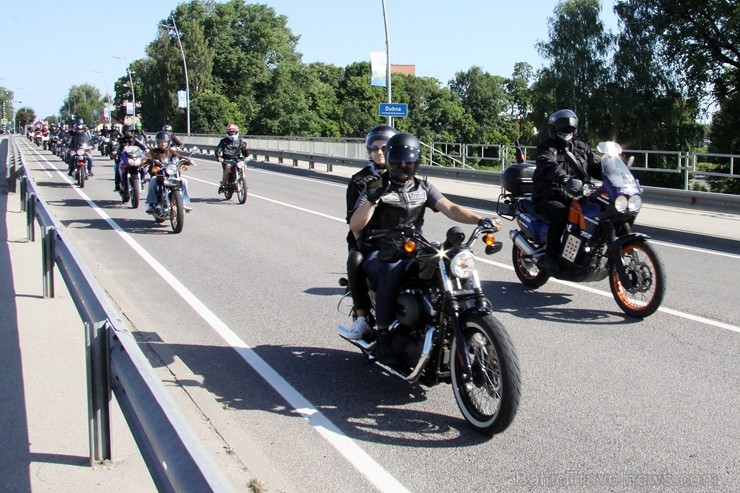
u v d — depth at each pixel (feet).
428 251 14.85
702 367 18.62
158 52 313.94
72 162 72.28
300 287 27.53
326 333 21.72
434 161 113.09
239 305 24.93
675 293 26.43
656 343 20.63
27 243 34.65
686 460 13.51
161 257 33.55
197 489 7.70
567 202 24.39
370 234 16.71
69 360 18.10
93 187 68.74
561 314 23.77
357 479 12.86
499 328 13.96
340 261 32.58
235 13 325.01
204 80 307.58
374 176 15.40
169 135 42.60
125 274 29.81
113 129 98.37
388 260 15.64
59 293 24.88
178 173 42.24
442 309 14.67
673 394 16.81
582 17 173.37
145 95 322.55
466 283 14.97
